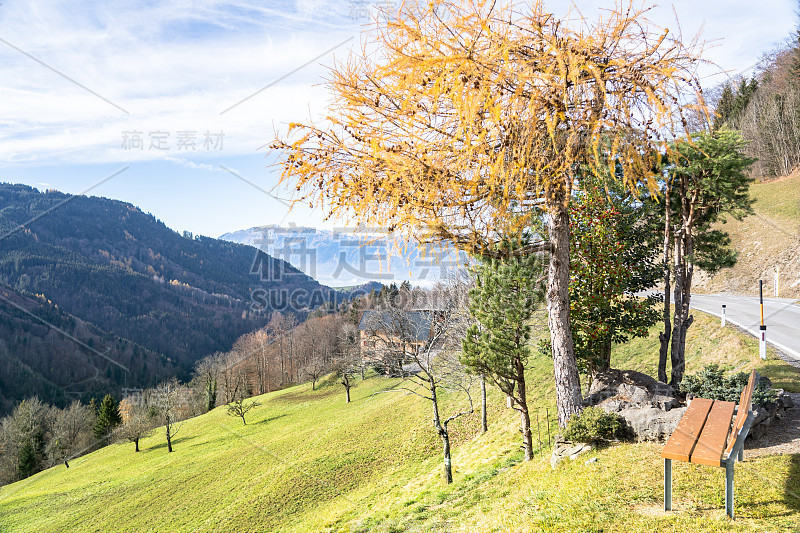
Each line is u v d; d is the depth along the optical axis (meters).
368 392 53.91
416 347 21.22
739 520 4.77
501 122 5.92
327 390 63.88
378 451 28.92
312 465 29.39
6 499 39.38
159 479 37.53
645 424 8.27
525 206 7.37
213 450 43.75
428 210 6.34
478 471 16.61
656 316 13.58
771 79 41.47
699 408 6.67
